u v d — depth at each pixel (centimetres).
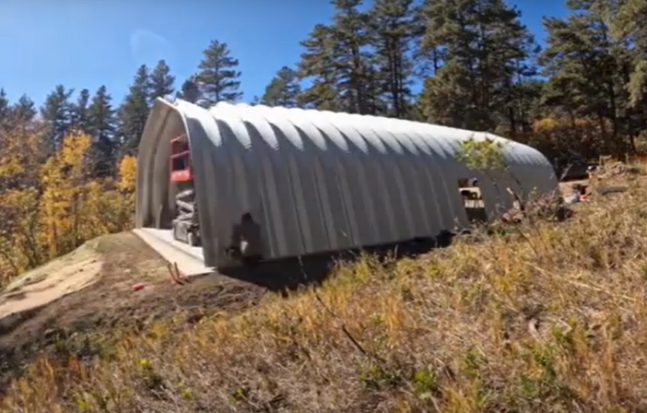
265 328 403
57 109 6556
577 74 3042
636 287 328
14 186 2459
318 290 541
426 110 3059
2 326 621
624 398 230
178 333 509
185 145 1123
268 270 782
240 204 861
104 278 792
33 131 3086
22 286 833
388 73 3900
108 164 5762
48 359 491
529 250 454
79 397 361
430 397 259
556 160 2919
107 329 574
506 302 351
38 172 2480
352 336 348
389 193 1012
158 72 6234
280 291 657
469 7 3062
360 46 3725
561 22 3077
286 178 919
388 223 987
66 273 880
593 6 2644
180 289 697
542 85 3506
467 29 3092
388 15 3778
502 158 830
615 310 301
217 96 5234
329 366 316
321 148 984
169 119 1213
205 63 5259
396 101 3912
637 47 2302
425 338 331
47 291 768
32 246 1831
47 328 595
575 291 344
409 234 1003
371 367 297
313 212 920
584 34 3009
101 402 334
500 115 3356
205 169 856
